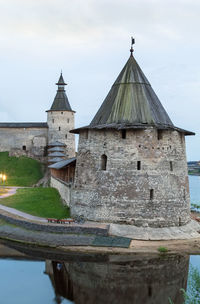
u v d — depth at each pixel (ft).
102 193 97.04
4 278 68.80
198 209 153.17
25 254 82.99
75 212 103.60
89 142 102.94
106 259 78.59
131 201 93.97
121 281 69.15
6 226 101.50
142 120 98.32
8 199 142.92
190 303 42.78
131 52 112.06
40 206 124.06
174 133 100.32
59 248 84.74
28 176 229.45
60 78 279.28
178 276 71.10
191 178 541.75
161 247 83.35
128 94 103.55
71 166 132.05
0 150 278.05
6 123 286.87
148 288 66.39
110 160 97.35
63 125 272.92
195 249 83.46
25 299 59.72
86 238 87.10
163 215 94.17
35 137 273.54
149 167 95.09
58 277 70.03
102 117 104.06
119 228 91.97
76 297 61.67
